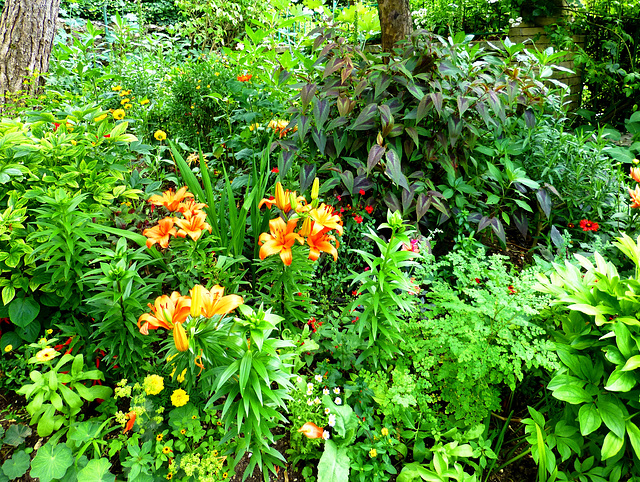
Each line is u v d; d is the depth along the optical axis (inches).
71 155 90.0
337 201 117.8
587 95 220.5
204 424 80.0
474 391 80.4
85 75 178.9
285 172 113.0
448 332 80.0
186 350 62.7
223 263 89.0
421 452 76.5
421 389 83.2
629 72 211.2
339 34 123.7
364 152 123.8
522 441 82.2
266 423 65.8
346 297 106.8
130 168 120.3
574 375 71.1
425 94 109.7
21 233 79.0
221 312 59.5
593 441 73.2
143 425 72.0
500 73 124.3
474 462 81.4
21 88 169.2
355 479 73.4
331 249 75.0
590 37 214.8
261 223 105.4
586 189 127.0
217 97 143.2
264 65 156.5
